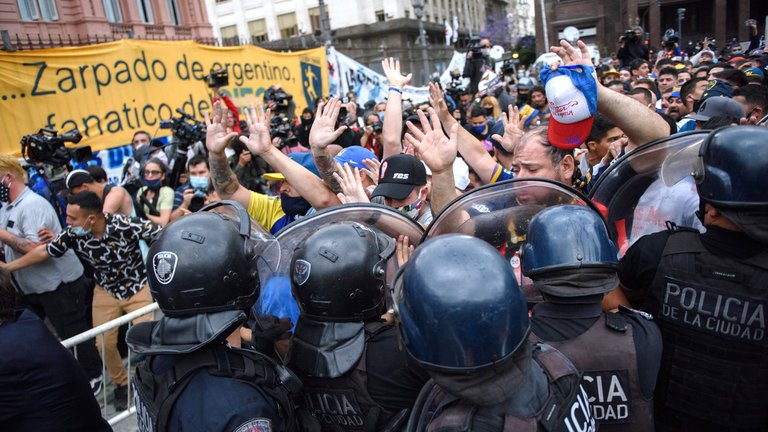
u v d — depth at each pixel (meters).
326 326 1.46
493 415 1.04
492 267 1.05
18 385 1.69
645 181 1.94
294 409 1.45
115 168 7.61
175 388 1.29
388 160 2.54
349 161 3.11
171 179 5.65
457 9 54.44
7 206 4.02
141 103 8.02
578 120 2.00
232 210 1.62
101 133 7.45
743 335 1.42
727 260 1.45
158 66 8.30
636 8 29.66
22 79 6.54
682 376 1.52
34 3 15.23
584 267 1.35
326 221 1.85
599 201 2.00
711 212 1.48
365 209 1.84
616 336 1.37
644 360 1.36
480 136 6.23
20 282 3.98
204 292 1.30
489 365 1.00
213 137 2.62
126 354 4.04
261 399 1.29
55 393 1.75
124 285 3.76
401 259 1.84
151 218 4.73
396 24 37.66
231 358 1.35
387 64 3.61
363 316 1.47
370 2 39.25
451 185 2.08
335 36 39.09
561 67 1.98
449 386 1.03
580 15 31.77
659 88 7.43
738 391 1.44
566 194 1.71
